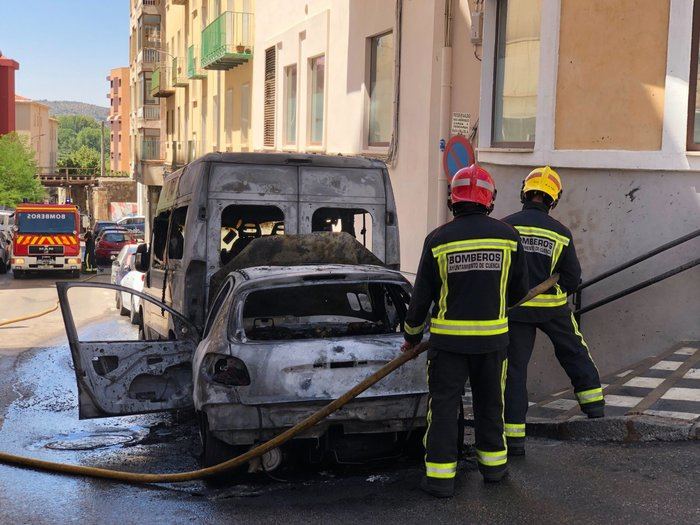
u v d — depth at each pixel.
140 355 7.20
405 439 6.07
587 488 5.12
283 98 22.47
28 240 32.78
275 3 23.11
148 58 55.59
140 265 11.12
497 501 5.00
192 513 5.12
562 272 6.08
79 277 34.09
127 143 138.25
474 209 5.12
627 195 8.41
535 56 9.52
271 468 5.61
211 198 8.13
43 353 13.46
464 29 12.13
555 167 8.91
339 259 7.18
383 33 15.27
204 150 35.38
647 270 8.28
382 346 5.70
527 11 9.66
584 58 8.62
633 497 4.93
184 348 7.33
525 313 5.95
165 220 10.28
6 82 91.88
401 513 4.89
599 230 8.59
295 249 7.15
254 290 5.97
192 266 8.05
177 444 7.51
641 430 5.96
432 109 12.88
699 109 8.09
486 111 10.36
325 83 18.47
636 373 7.30
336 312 7.27
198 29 35.28
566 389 8.27
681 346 8.03
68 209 33.34
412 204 13.67
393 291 6.56
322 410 5.30
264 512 5.06
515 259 5.10
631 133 8.33
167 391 7.27
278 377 5.52
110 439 7.77
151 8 55.00
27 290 27.34
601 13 8.46
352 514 4.94
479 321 5.01
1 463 6.62
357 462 5.99
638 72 8.25
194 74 34.75
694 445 5.78
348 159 8.57
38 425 8.41
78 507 5.36
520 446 5.81
